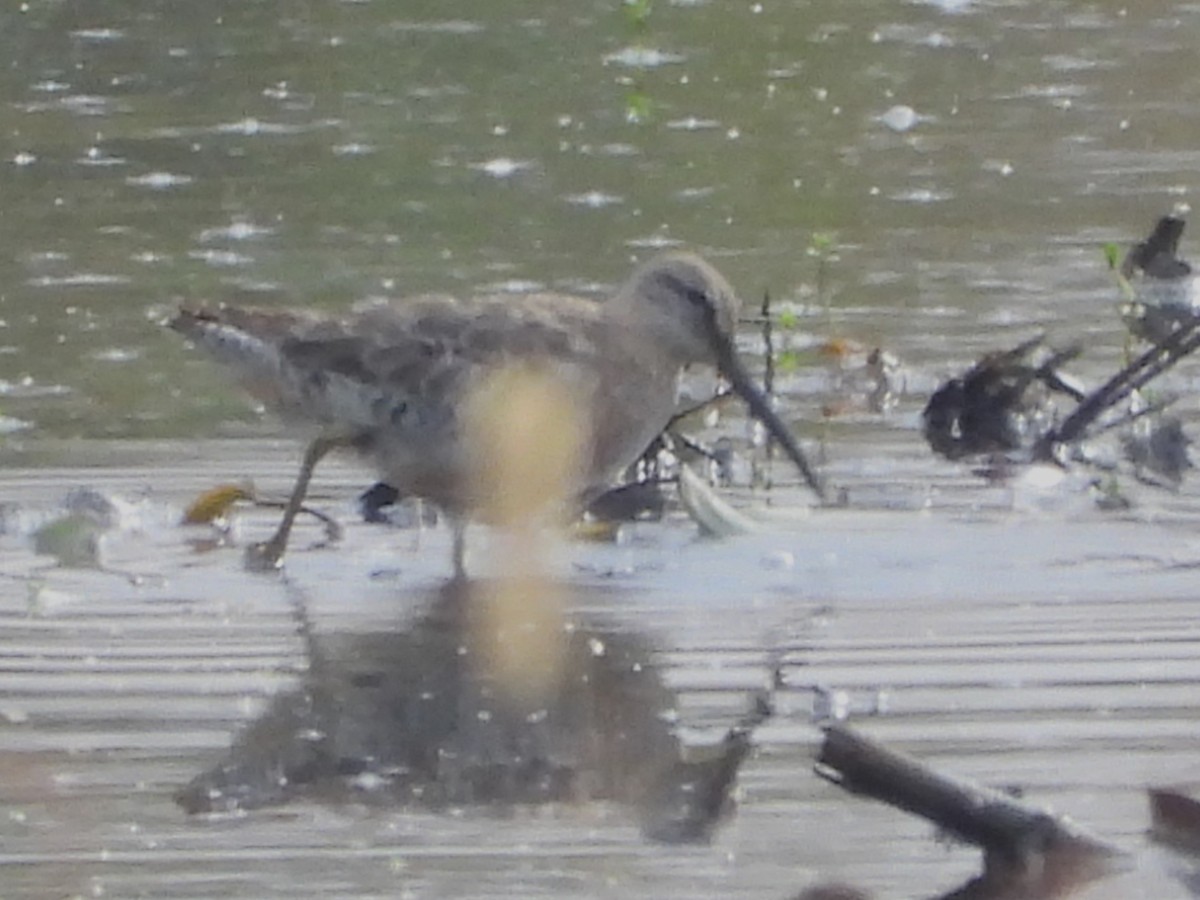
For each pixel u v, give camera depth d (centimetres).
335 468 1296
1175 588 1112
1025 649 1029
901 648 1037
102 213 1736
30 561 1166
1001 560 1155
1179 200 1750
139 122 1956
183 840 854
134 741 944
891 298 1559
